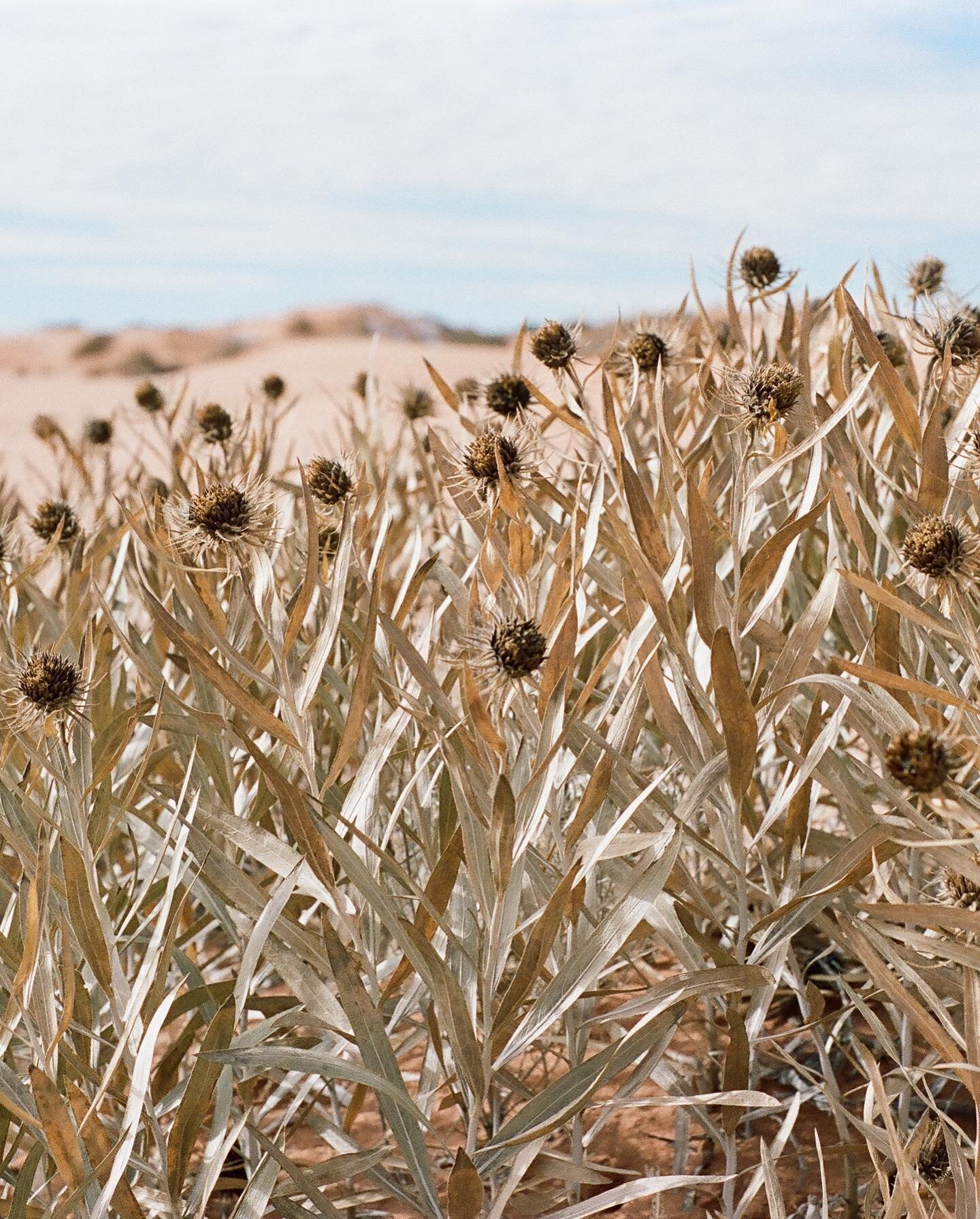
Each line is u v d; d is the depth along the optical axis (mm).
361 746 1252
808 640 1109
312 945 1104
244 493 1128
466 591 1179
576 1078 1074
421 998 1139
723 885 1170
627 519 1192
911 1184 1029
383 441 1685
